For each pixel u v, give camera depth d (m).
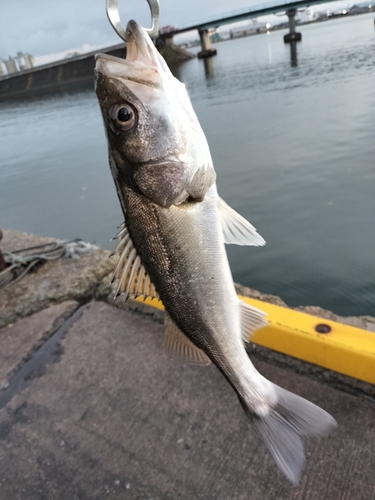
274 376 0.43
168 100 0.26
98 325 0.55
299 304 0.88
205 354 0.29
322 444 0.36
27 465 0.38
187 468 0.36
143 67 0.25
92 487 0.36
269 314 0.45
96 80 0.26
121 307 0.57
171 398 0.43
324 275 0.95
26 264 0.67
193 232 0.27
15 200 2.11
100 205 1.81
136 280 0.27
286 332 0.43
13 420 0.43
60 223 1.66
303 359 0.43
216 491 0.34
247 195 1.53
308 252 1.06
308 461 0.35
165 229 0.26
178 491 0.34
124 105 0.25
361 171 1.56
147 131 0.25
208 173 0.27
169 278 0.27
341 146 1.90
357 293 0.88
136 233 0.27
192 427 0.39
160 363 0.47
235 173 1.81
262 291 0.94
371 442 0.35
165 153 0.26
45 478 0.37
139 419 0.41
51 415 0.43
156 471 0.36
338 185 1.47
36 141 3.87
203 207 0.27
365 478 0.33
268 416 0.28
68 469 0.37
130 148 0.26
